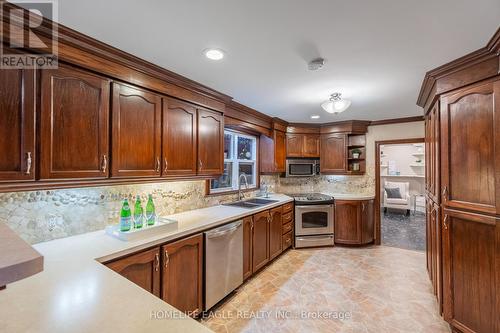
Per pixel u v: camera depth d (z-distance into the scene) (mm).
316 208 4109
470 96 1807
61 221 1772
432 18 1354
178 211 2721
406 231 5309
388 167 7816
